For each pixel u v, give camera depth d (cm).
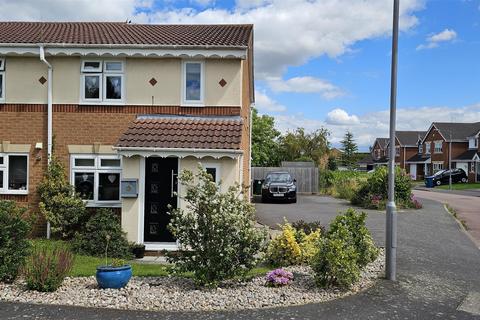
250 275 934
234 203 855
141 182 1324
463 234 1591
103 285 829
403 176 2475
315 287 840
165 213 1335
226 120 1446
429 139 7181
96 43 1476
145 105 1502
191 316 693
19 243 900
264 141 5250
